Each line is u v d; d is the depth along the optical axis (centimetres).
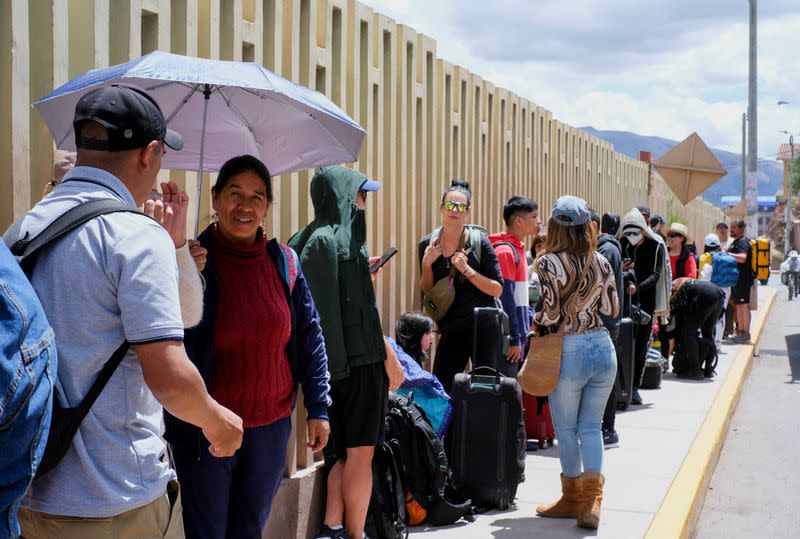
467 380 593
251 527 374
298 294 392
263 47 517
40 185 368
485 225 940
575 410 565
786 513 674
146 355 247
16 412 210
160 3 423
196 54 452
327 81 576
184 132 392
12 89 346
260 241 375
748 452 869
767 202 11950
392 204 678
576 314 551
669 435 834
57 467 248
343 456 496
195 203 458
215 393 362
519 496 632
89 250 248
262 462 371
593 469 556
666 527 559
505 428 588
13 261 221
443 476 554
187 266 309
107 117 259
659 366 1098
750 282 1620
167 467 268
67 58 371
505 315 621
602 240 816
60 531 249
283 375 378
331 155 400
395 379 519
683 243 1312
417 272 734
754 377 1351
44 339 219
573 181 1365
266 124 393
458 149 838
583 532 549
